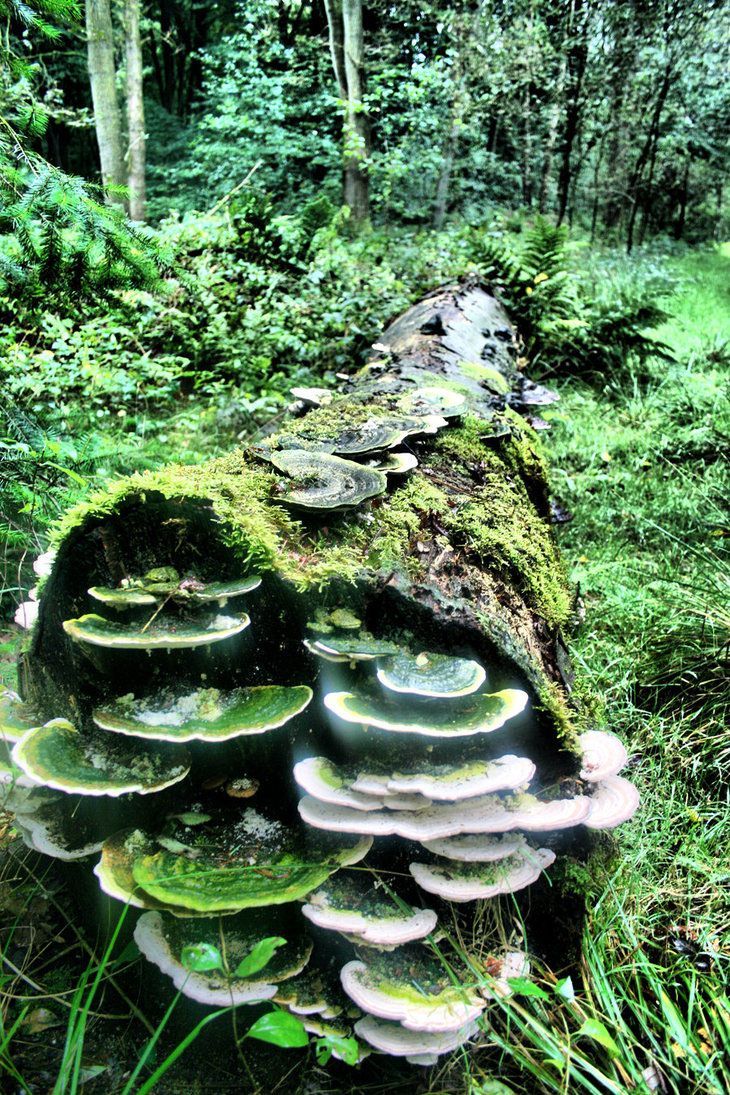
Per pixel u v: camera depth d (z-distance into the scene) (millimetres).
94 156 17500
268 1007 1659
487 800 1688
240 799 1834
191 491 1751
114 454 3965
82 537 1796
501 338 5488
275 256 6664
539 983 1821
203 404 5355
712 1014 1731
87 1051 1661
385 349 4242
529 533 2516
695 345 7637
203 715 1686
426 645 1817
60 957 1865
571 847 1913
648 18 13102
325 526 1940
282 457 2137
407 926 1591
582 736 2059
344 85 12891
